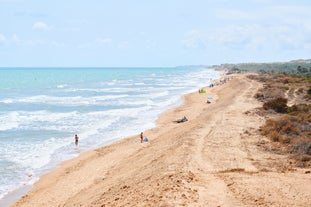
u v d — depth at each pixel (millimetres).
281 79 94438
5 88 101562
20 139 34625
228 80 113188
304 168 18906
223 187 15227
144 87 105125
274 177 16906
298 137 24953
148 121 43844
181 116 45562
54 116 49062
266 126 29250
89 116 48781
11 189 20984
